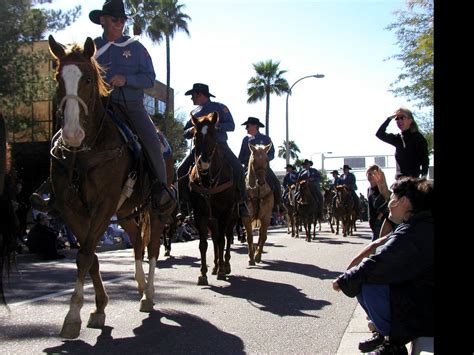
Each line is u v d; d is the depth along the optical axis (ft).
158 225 23.09
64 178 18.38
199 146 29.58
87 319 20.76
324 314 22.18
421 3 52.44
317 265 38.34
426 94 60.44
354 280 13.80
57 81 17.25
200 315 21.85
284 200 76.59
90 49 17.74
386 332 14.10
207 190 29.96
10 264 16.30
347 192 80.02
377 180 20.95
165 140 25.82
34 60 79.71
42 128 105.29
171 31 131.23
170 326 19.99
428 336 13.38
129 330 19.27
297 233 76.84
